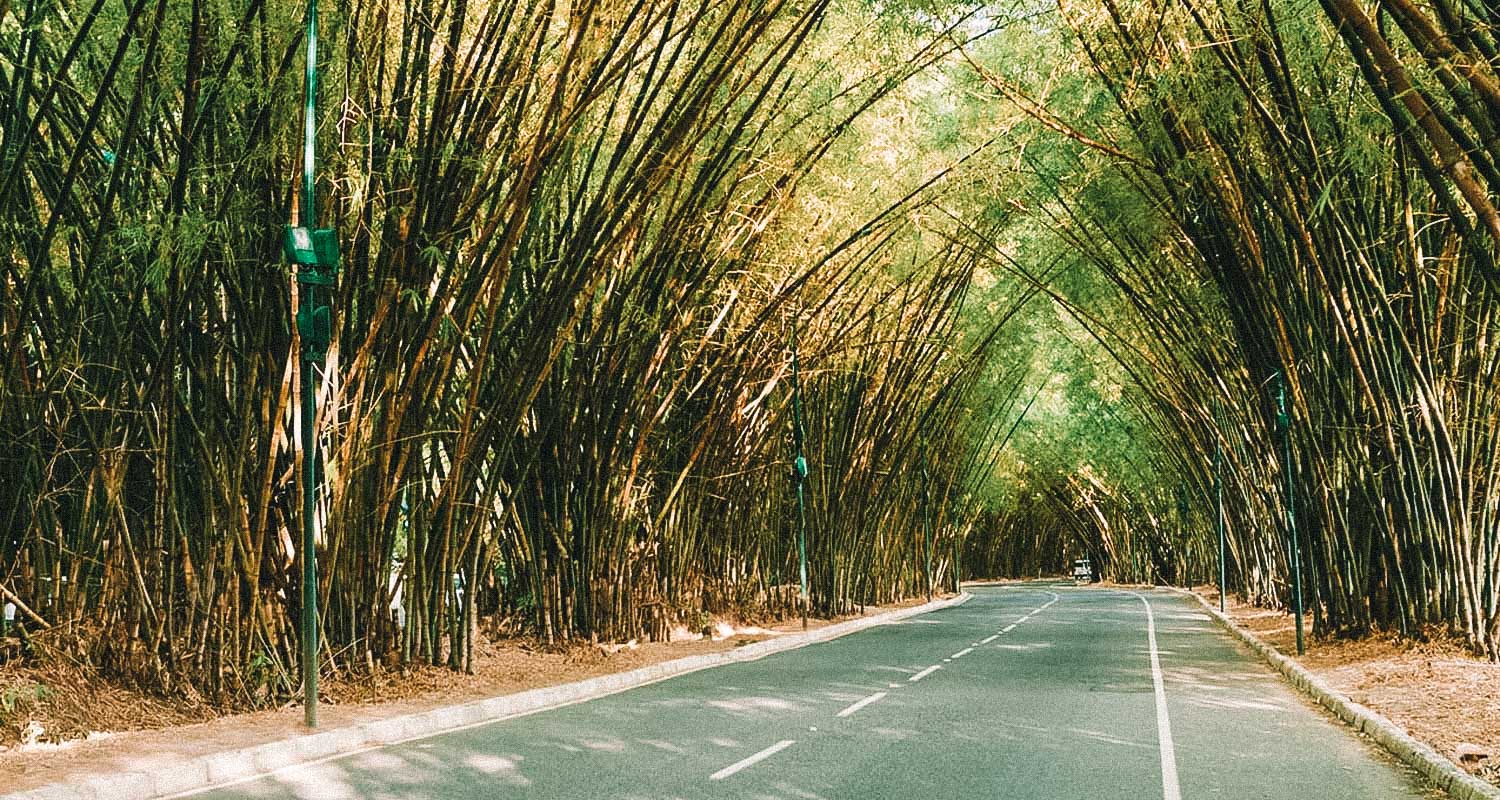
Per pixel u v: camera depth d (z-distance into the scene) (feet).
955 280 72.54
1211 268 46.44
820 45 43.91
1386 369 40.50
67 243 29.30
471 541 39.37
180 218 26.21
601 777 22.61
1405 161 33.42
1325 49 32.48
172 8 26.68
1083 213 59.52
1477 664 37.55
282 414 31.35
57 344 29.50
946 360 86.12
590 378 49.01
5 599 28.02
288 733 26.68
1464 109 20.95
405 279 32.94
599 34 33.81
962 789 21.21
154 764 22.48
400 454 35.99
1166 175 40.68
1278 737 27.45
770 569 77.77
